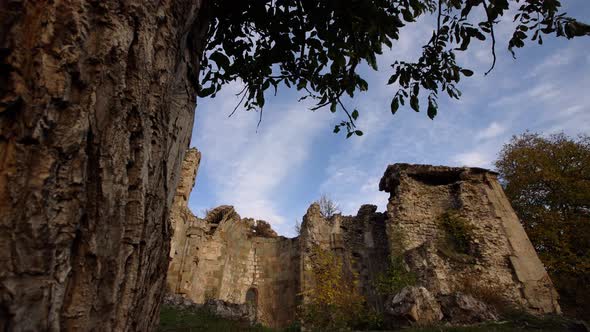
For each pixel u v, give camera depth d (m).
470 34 4.05
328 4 3.94
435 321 9.75
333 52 4.37
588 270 16.91
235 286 16.75
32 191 1.23
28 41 1.33
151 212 1.84
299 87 4.87
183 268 14.70
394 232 14.75
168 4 1.99
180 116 2.39
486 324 9.39
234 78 4.71
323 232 16.84
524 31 3.80
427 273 12.75
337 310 11.91
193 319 7.83
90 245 1.43
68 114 1.38
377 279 13.67
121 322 1.56
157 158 1.89
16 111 1.28
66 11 1.42
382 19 3.85
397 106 4.57
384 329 10.54
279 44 4.29
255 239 18.59
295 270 17.02
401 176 16.81
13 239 1.16
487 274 13.27
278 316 15.85
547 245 19.23
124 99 1.63
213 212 18.66
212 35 3.93
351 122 5.01
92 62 1.50
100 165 1.49
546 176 19.86
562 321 10.14
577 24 3.58
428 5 4.26
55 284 1.26
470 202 15.74
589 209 19.17
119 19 1.63
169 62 1.99
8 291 1.12
